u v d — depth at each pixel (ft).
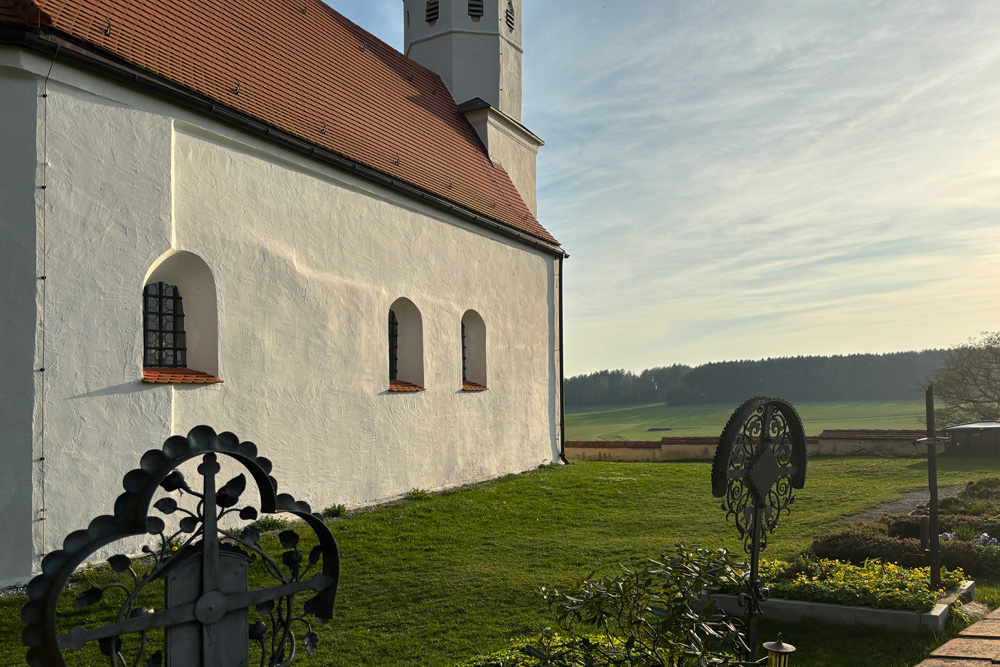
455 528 40.34
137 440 32.63
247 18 46.65
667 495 51.70
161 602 27.27
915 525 35.42
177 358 37.22
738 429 17.51
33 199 29.45
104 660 22.40
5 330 28.78
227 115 37.27
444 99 69.92
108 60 32.09
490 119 69.97
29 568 28.63
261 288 39.40
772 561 29.53
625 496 51.31
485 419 59.47
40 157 29.73
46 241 29.81
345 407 44.45
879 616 23.68
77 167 31.01
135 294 32.86
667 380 312.09
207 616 12.48
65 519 29.86
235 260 38.04
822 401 268.62
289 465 40.37
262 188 39.86
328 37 55.31
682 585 15.31
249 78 42.27
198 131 36.52
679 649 14.29
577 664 15.23
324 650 23.17
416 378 51.93
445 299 54.80
